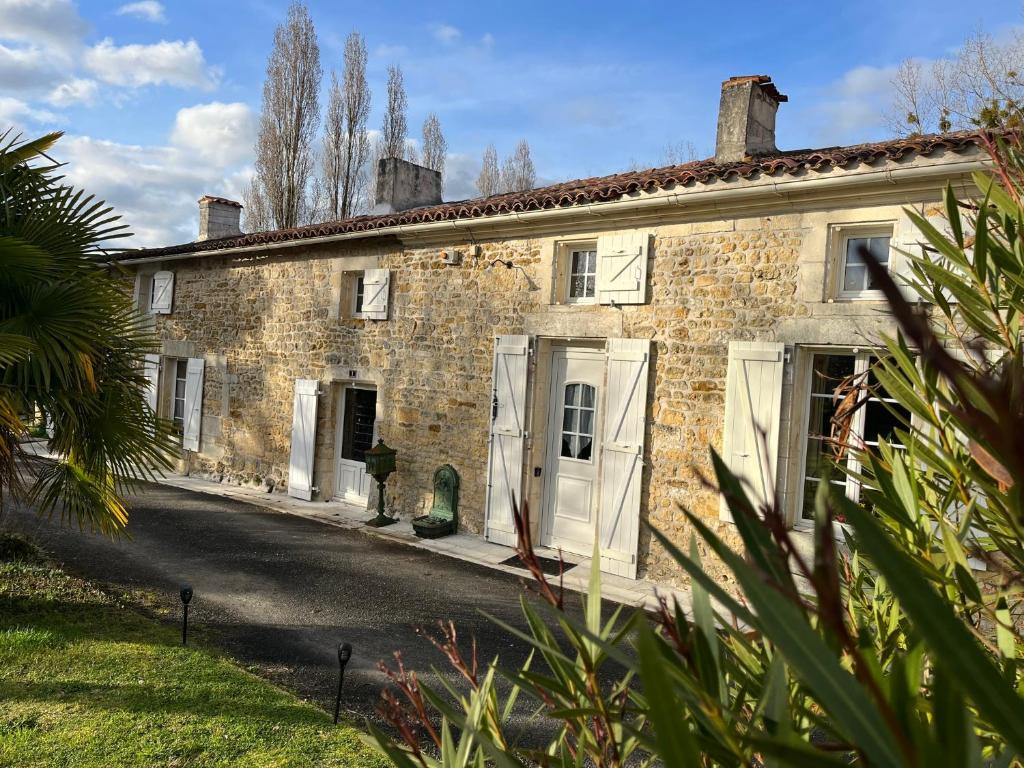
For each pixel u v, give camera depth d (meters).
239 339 11.21
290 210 20.25
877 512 1.48
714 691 0.82
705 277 6.55
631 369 6.90
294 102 20.30
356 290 9.91
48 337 4.79
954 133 5.40
